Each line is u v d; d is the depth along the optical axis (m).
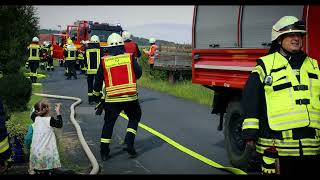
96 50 11.89
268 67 3.64
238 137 5.94
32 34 9.46
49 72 24.47
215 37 6.52
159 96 14.50
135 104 6.63
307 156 3.53
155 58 17.98
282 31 3.61
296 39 3.61
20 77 10.08
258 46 5.62
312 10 4.75
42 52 25.08
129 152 6.59
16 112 10.06
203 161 6.32
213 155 6.77
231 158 6.04
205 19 6.77
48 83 17.88
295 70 3.61
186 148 7.14
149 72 19.56
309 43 4.71
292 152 3.53
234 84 6.12
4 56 9.48
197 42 6.97
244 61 5.92
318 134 3.57
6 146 3.61
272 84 3.60
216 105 6.68
